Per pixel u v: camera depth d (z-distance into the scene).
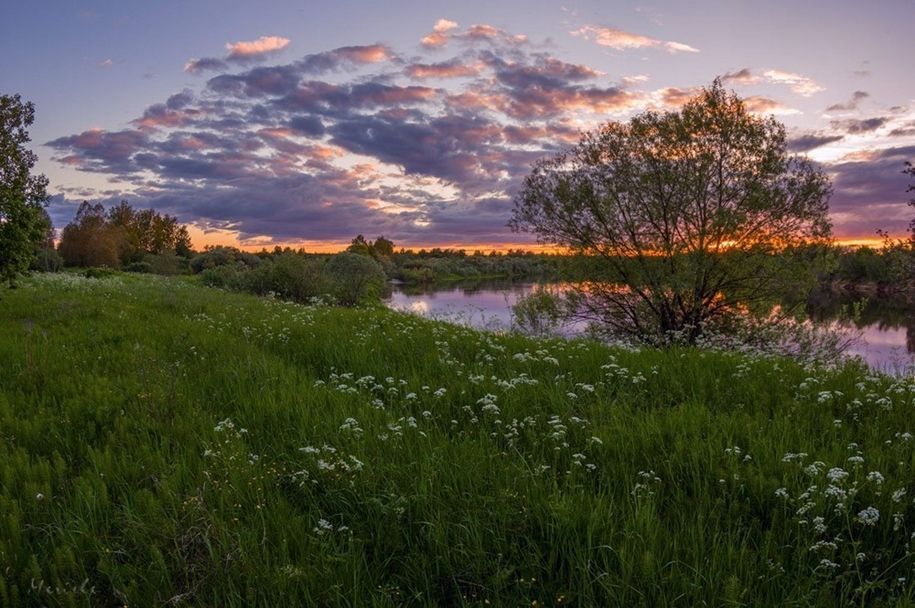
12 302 17.06
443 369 8.55
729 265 17.44
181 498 4.46
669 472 4.90
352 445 5.30
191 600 3.44
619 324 19.28
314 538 3.92
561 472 5.04
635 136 17.81
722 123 16.84
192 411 6.44
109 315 14.77
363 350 10.04
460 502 4.32
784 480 4.54
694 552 3.69
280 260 38.56
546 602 3.48
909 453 5.18
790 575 3.60
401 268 92.31
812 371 8.97
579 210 18.16
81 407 6.59
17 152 15.96
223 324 13.91
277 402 6.88
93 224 82.56
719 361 9.88
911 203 21.66
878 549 3.88
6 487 4.36
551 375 8.53
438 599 3.54
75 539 3.89
